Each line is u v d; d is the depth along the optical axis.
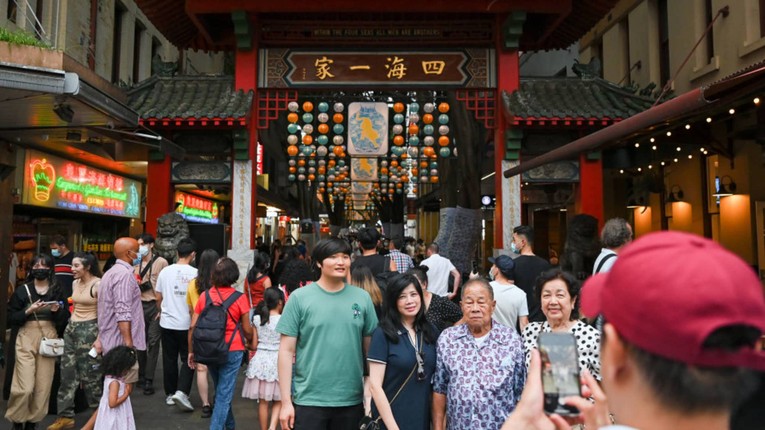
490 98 10.66
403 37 10.55
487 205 15.80
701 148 9.52
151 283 7.45
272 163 21.00
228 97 10.15
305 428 3.55
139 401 6.86
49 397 5.76
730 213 9.54
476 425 3.17
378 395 3.37
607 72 14.16
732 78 3.60
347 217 46.88
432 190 19.69
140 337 5.71
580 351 3.18
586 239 7.58
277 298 5.64
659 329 0.86
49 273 5.59
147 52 16.12
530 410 1.29
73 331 5.77
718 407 0.88
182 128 9.98
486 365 3.26
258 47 10.52
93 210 12.73
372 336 3.56
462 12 10.21
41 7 10.77
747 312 0.84
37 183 10.43
